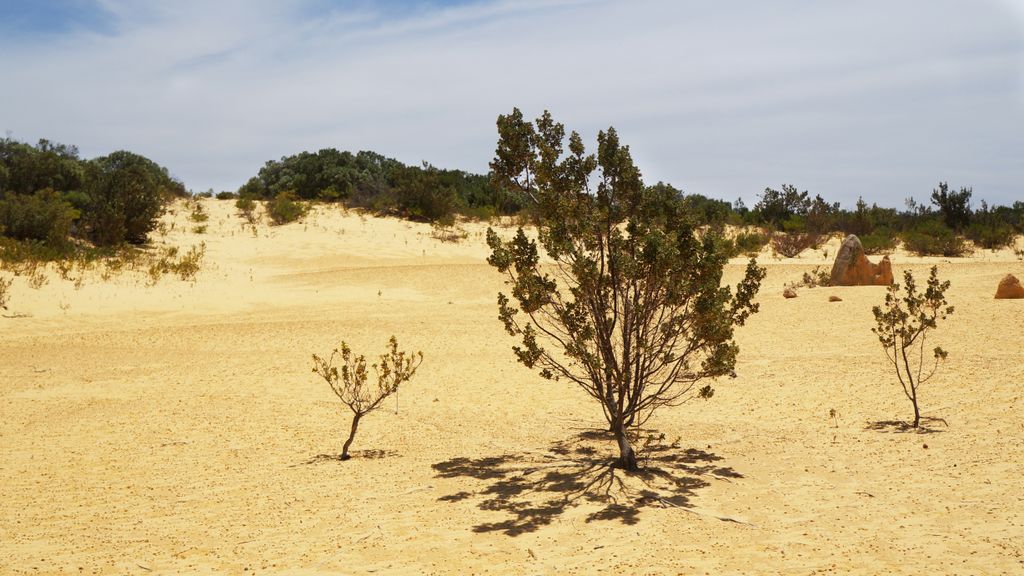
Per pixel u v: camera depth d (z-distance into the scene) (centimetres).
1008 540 600
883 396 1255
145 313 2486
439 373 1609
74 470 927
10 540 674
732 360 852
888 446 947
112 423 1188
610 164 897
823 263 3719
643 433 1098
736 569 569
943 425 1036
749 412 1212
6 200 3353
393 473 908
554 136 932
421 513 744
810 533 649
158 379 1541
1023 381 1249
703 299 816
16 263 2705
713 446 1006
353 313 2559
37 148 4750
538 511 743
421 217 4847
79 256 3006
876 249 4456
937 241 4388
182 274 3036
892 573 547
